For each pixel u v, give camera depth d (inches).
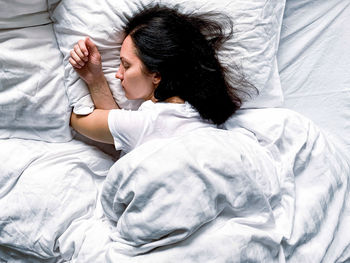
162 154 27.7
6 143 34.8
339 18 43.3
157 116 32.4
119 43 34.9
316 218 32.8
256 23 36.3
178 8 35.4
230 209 28.9
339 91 41.5
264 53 36.9
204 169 27.1
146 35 32.4
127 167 28.2
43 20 34.8
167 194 26.8
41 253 31.8
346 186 36.4
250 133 35.2
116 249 28.3
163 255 26.9
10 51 32.4
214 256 26.8
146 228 27.0
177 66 32.9
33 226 31.7
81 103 34.7
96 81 34.7
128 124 32.5
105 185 29.7
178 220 26.5
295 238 31.0
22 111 34.2
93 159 35.1
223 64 35.6
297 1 43.3
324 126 41.2
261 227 29.9
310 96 42.0
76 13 34.1
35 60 33.3
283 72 42.6
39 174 32.7
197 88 33.4
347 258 33.7
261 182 30.2
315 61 42.6
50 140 35.9
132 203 27.5
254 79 36.6
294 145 35.0
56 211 31.8
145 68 33.0
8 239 32.4
